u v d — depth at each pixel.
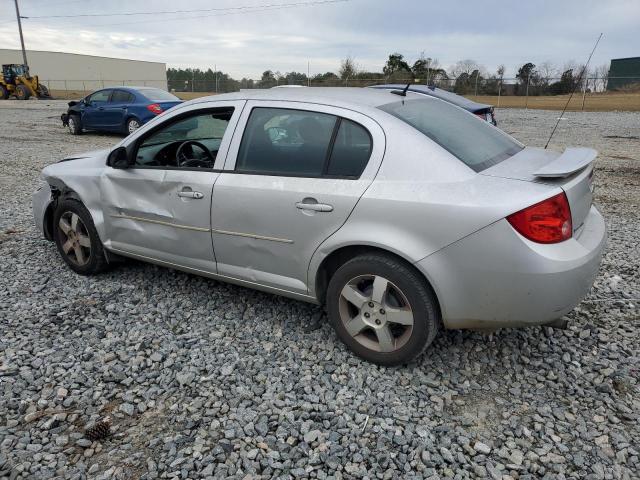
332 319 3.46
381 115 3.26
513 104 28.12
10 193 8.27
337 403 3.02
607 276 4.73
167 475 2.51
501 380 3.24
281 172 3.48
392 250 3.04
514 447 2.68
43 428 2.84
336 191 3.22
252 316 4.04
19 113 25.00
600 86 30.59
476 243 2.85
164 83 69.00
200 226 3.85
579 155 3.32
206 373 3.32
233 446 2.69
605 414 2.92
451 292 2.98
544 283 2.79
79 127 16.58
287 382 3.22
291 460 2.61
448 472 2.52
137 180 4.16
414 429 2.81
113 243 4.48
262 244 3.59
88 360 3.47
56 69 71.62
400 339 3.24
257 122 3.65
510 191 2.87
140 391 3.14
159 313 4.11
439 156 3.08
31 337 3.74
